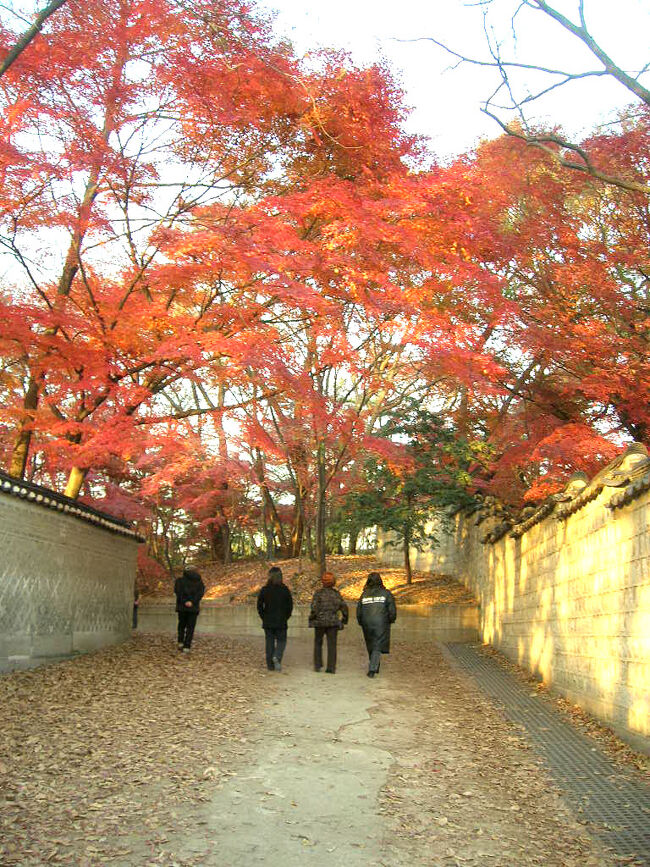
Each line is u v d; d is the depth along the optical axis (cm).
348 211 1062
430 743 769
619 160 1340
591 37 648
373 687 1151
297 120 1178
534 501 1430
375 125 1173
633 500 765
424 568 2702
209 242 980
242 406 1345
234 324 1159
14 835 455
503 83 709
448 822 523
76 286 1230
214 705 905
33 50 945
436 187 1109
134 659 1260
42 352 1058
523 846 481
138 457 2081
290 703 971
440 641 1950
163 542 3127
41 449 1199
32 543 1116
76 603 1288
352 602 2083
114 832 472
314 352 1281
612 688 823
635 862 455
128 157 1085
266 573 2573
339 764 669
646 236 1439
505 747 752
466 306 1358
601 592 880
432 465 1928
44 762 605
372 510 2086
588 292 1422
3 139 963
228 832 485
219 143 1201
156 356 1029
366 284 1159
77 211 1074
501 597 1659
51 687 935
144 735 723
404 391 1981
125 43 995
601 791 596
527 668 1335
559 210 1409
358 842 481
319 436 1565
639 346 1342
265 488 2550
